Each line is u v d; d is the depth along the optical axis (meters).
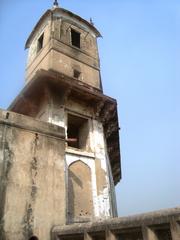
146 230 4.77
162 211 4.73
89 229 5.70
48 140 7.49
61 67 14.57
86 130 13.40
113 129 15.05
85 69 15.84
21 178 6.46
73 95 13.10
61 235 6.11
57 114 12.21
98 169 12.12
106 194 11.66
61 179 7.18
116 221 5.34
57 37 15.72
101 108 13.91
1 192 6.01
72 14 17.53
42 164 7.01
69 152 11.62
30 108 13.63
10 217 5.86
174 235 4.33
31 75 16.44
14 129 6.97
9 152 6.60
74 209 10.39
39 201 6.46
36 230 6.08
